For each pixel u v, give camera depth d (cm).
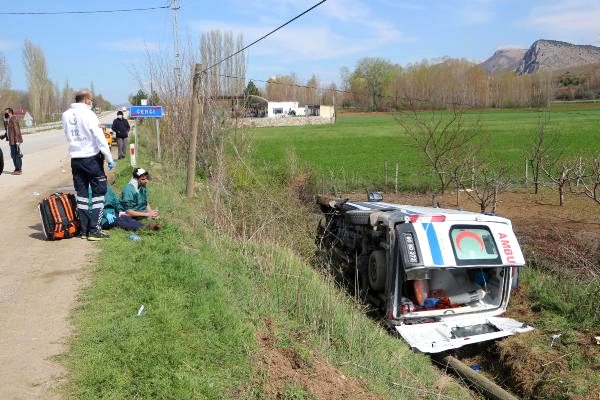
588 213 1542
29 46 7712
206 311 556
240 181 1353
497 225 783
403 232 735
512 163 2577
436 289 805
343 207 1073
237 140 1769
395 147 3859
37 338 485
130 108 1684
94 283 616
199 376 451
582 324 771
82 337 486
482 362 750
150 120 2578
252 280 756
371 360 621
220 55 2191
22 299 574
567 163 1892
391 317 768
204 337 512
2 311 543
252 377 476
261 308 646
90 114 765
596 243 1127
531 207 1662
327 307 695
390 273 770
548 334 754
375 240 872
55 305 558
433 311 775
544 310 841
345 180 2091
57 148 2792
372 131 5753
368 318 800
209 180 1507
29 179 1540
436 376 677
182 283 623
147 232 851
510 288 805
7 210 1061
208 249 844
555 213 1557
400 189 2033
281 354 542
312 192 1722
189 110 1817
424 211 862
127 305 555
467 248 739
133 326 503
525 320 813
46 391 406
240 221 1059
